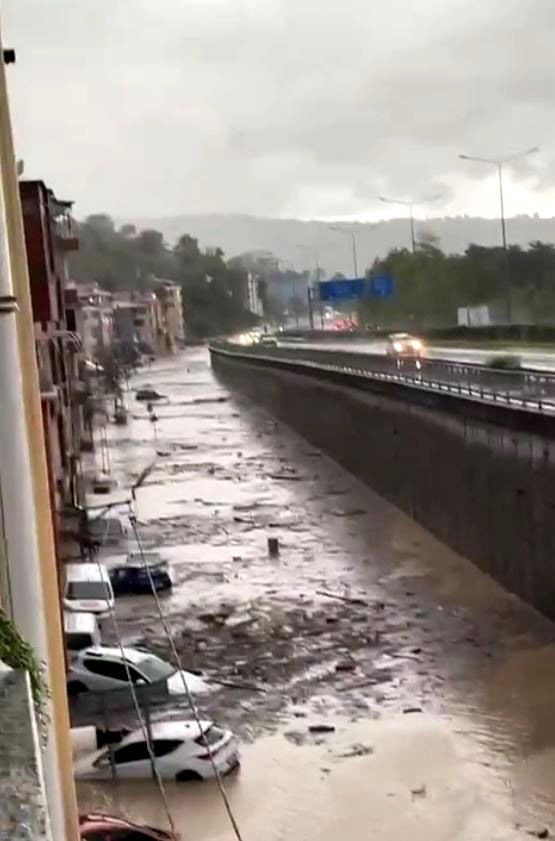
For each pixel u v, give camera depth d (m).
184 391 166.75
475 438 53.56
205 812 28.61
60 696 8.77
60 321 53.19
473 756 31.27
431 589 50.00
